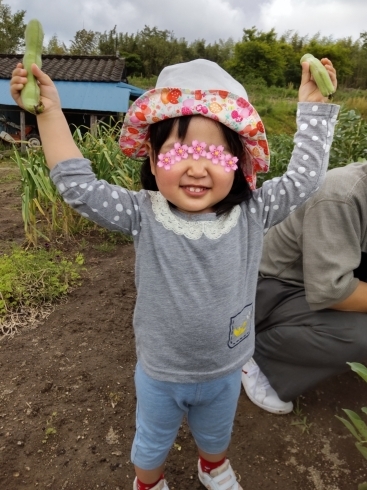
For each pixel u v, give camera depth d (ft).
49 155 3.76
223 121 3.68
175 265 3.87
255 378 6.69
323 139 4.15
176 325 3.95
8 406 6.54
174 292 3.89
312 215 5.56
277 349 6.22
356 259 5.49
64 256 11.74
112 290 9.98
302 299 6.22
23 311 8.89
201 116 3.70
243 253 4.09
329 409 6.70
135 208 3.99
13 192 20.01
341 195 5.34
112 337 8.26
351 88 117.39
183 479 5.55
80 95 40.27
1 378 7.11
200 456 5.24
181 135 3.71
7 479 5.44
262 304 6.48
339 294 5.50
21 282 9.37
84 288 10.03
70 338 8.20
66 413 6.46
